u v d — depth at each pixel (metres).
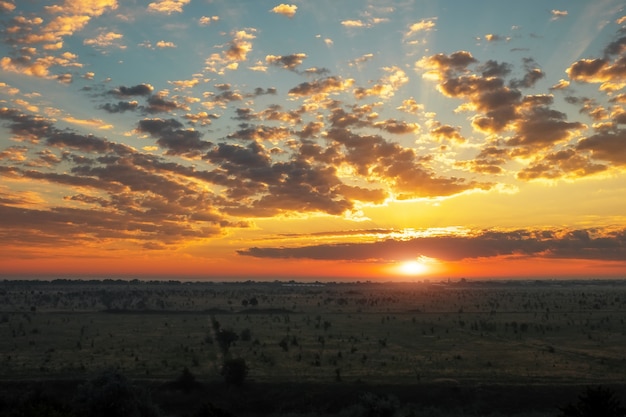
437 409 67.56
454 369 84.00
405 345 109.31
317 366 86.31
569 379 77.06
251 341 113.19
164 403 68.94
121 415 50.69
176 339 116.38
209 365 86.44
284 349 101.62
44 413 37.56
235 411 68.12
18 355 93.38
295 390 72.75
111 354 95.50
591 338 119.56
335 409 68.44
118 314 179.25
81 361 88.12
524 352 100.50
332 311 195.50
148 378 76.75
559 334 126.94
